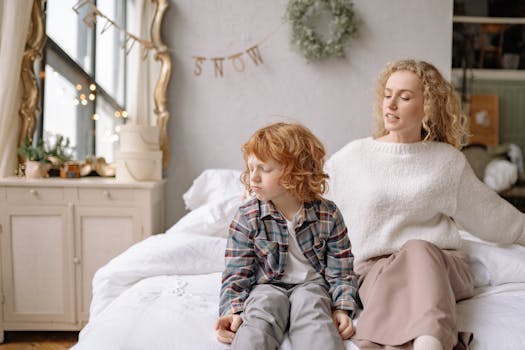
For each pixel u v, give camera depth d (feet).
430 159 5.34
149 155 8.56
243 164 9.76
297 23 9.44
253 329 3.75
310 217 4.52
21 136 9.16
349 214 5.47
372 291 4.23
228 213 7.10
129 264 6.11
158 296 4.92
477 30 11.53
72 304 8.23
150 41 9.44
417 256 4.26
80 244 8.21
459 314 4.32
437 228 5.27
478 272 5.24
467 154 11.46
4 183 8.06
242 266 4.47
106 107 9.51
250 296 4.21
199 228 7.02
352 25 9.46
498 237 5.54
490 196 5.46
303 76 9.66
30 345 8.00
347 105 9.70
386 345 3.75
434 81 5.33
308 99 9.69
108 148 9.51
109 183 8.13
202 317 4.32
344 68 9.66
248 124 9.73
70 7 9.36
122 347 3.81
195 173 9.78
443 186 5.23
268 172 4.39
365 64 9.66
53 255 8.20
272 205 4.56
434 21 9.59
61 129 9.43
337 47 9.37
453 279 4.53
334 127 9.72
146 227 8.21
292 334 3.92
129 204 8.20
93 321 4.61
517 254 5.36
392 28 9.62
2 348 7.86
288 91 9.68
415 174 5.31
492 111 11.58
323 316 3.93
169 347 3.82
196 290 5.11
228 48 9.63
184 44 9.62
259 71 9.66
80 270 8.22
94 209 8.18
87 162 9.42
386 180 5.34
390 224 5.24
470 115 11.58
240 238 4.52
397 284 4.18
